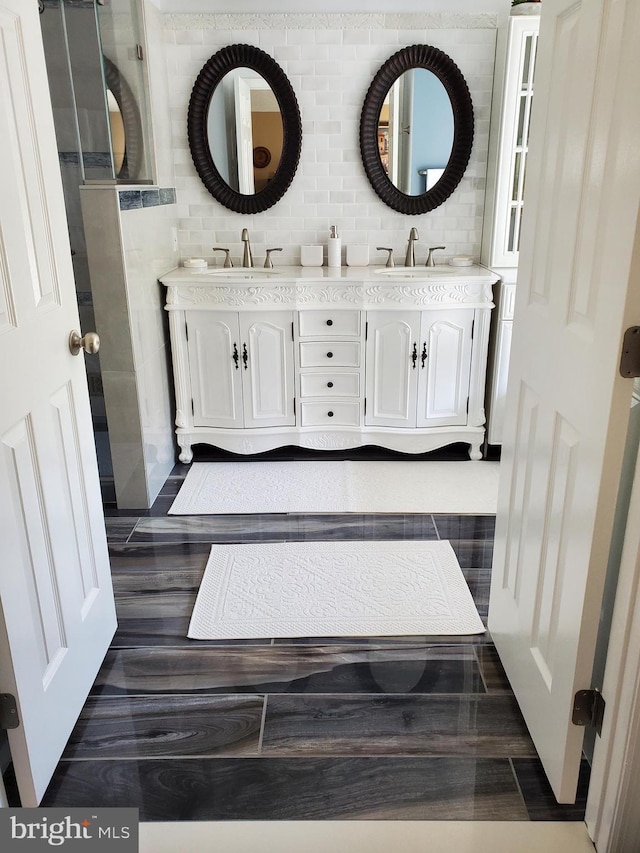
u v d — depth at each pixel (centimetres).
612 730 130
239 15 311
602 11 120
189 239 345
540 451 155
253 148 328
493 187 318
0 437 132
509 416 180
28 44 146
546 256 151
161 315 313
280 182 331
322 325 315
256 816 145
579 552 132
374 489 301
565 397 139
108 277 258
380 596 223
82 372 178
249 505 288
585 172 129
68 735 165
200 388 322
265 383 321
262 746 164
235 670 191
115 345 266
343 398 326
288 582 231
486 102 322
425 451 332
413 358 316
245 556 247
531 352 161
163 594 226
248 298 307
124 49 282
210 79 317
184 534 265
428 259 339
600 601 129
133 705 178
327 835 141
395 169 329
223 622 211
